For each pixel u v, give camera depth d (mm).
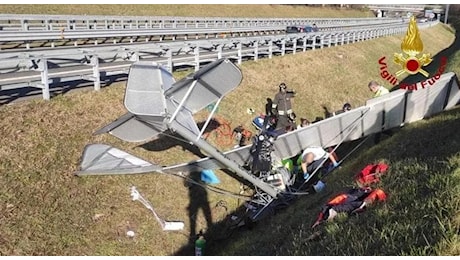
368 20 54250
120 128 8156
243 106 14789
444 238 4066
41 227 7445
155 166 8320
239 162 9914
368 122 11031
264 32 36625
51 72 12156
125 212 8539
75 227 7766
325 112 18297
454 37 59188
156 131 8188
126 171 8141
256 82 17297
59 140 9414
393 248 4324
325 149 11312
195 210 9359
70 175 8695
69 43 22547
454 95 11477
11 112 9555
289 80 19203
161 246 8227
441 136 8094
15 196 7703
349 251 4691
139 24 27875
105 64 13961
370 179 7023
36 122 9578
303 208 8102
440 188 5098
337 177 9391
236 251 7551
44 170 8508
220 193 10023
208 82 7188
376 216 5230
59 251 7246
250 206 9562
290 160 10781
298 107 17422
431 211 4680
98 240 7758
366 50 31016
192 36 29219
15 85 10117
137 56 13398
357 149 11742
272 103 13297
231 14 49594
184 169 9508
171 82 7367
